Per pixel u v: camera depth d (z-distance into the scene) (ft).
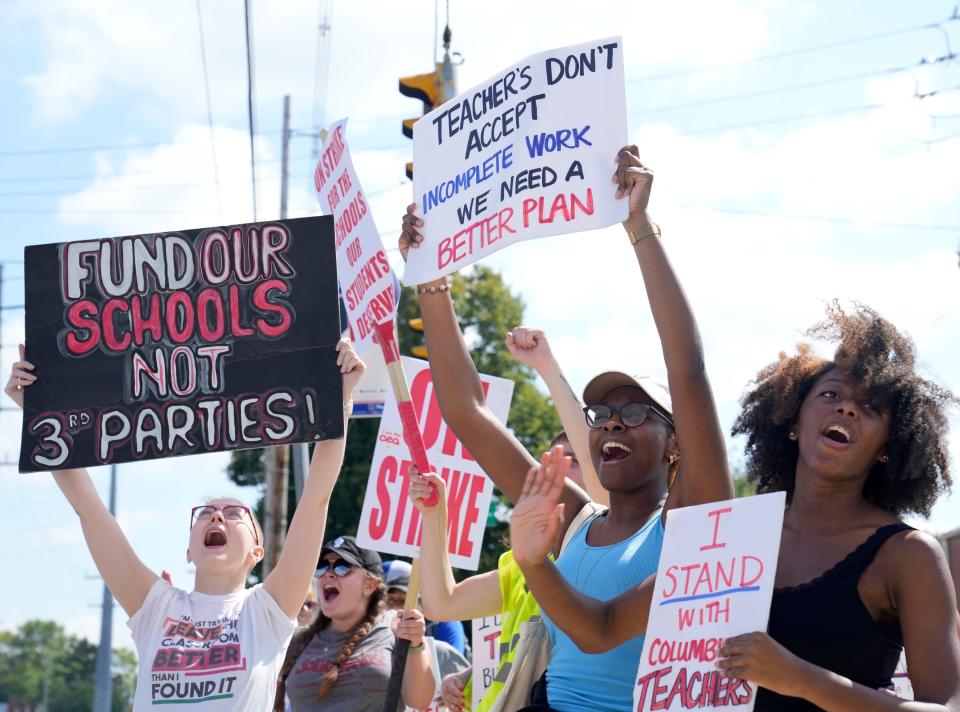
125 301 16.96
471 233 14.43
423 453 15.61
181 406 16.56
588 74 13.83
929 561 10.83
